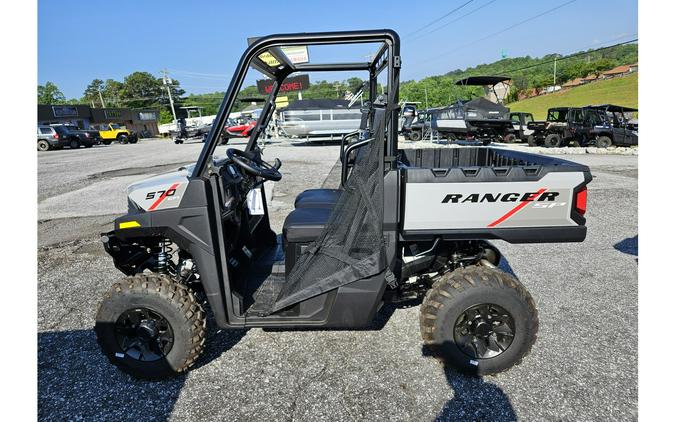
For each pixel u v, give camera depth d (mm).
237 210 2637
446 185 2162
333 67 2896
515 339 2209
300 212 2678
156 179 2432
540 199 2178
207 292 2268
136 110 47281
